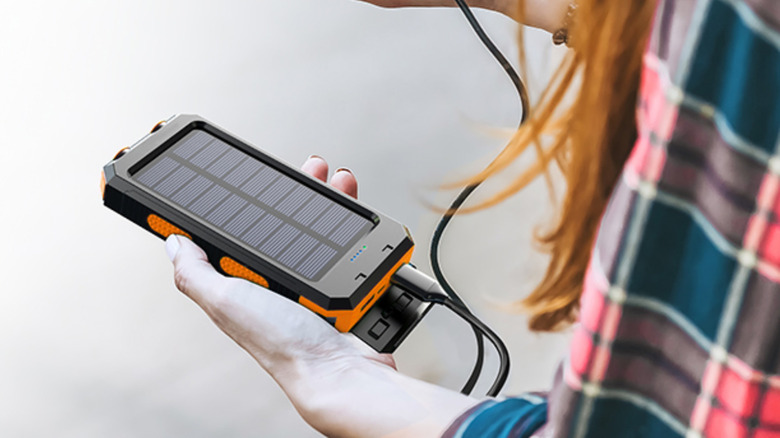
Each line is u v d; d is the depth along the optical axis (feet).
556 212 2.25
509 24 4.33
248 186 2.68
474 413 1.63
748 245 0.98
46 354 3.26
